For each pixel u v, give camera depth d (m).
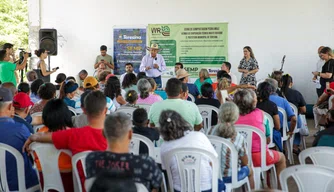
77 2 9.91
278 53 9.34
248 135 3.90
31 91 5.80
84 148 2.95
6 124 3.29
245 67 8.58
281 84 5.85
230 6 9.42
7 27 17.23
